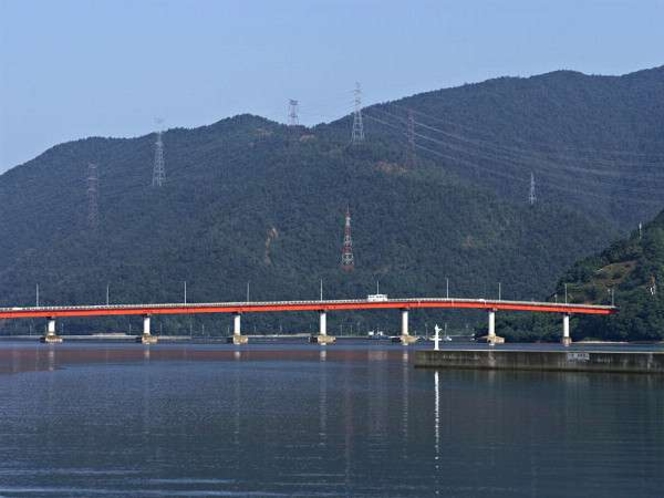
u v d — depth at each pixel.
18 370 184.38
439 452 83.56
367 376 163.38
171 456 82.25
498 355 159.75
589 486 72.44
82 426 98.25
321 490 71.44
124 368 192.00
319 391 133.88
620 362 149.62
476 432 93.38
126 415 106.94
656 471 76.56
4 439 90.38
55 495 70.38
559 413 105.00
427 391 129.00
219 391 134.88
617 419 100.62
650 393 122.38
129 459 81.06
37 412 109.44
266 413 108.25
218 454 83.06
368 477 74.94
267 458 81.38
